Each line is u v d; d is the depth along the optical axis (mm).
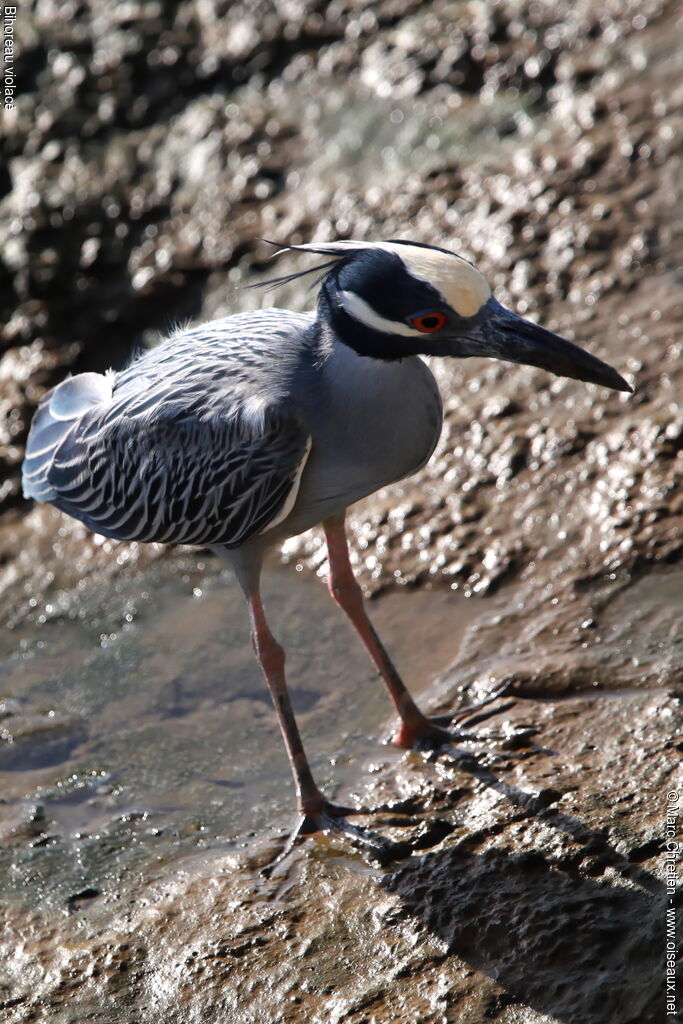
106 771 9891
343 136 16359
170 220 16047
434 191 15102
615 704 9109
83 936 8266
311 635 11047
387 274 7891
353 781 9188
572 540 11031
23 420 14258
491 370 13055
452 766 8977
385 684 9398
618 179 14492
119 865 8883
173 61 17719
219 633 11383
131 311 15367
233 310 14906
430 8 17359
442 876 8008
